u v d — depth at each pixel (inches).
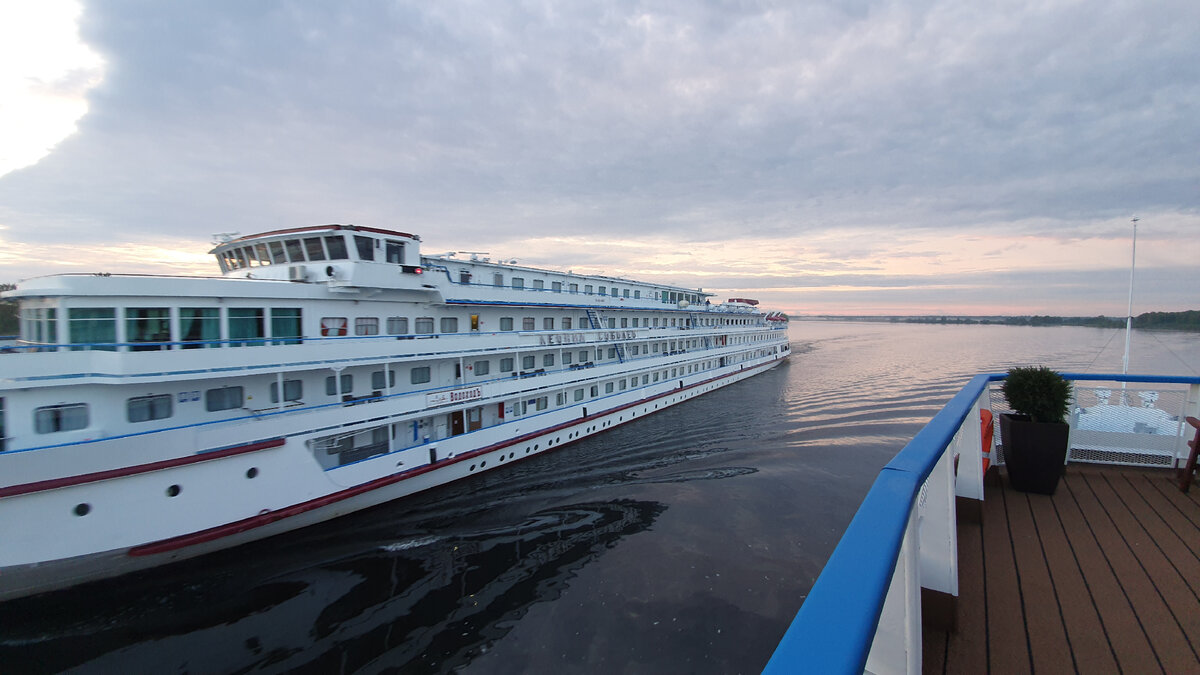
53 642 524.7
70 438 558.3
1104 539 239.0
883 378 2142.0
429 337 849.5
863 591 69.3
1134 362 2456.9
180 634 538.0
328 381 757.9
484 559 667.4
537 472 963.3
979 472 254.8
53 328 580.7
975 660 161.0
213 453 604.4
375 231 785.6
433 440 878.4
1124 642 166.6
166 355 587.2
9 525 495.5
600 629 528.4
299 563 654.5
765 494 858.1
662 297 1674.5
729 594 579.2
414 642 521.0
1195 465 293.6
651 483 908.6
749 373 2182.6
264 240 798.5
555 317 1182.9
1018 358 2829.7
